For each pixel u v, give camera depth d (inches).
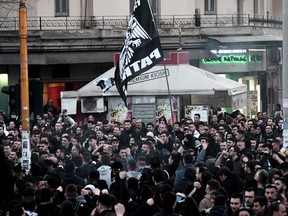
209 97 1862.7
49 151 1190.3
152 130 1414.9
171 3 2278.5
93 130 1409.9
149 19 1171.3
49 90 2198.6
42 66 2186.3
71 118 1669.5
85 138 1391.5
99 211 693.9
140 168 968.3
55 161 1058.1
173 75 1700.3
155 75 1696.6
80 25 2222.0
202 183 813.2
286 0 1259.2
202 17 2348.7
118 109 1729.8
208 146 1136.8
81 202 760.3
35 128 1370.6
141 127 1437.0
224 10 2391.7
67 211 717.9
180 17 2279.8
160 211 711.7
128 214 734.5
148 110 1706.4
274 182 815.7
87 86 1743.4
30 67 2183.8
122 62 1195.3
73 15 2215.8
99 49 2159.2
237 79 2345.0
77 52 2149.4
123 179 808.9
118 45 2166.6
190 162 904.3
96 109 1744.6
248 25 2352.4
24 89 1190.9
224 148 1071.6
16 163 1085.1
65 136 1236.5
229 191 834.8
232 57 2263.8
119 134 1331.2
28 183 832.9
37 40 2119.8
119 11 2240.4
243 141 1106.7
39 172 890.1
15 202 706.8
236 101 1803.6
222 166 943.0
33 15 2171.5
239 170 959.0
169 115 1701.5
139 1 1169.4
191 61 2271.2
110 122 1593.3
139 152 1167.6
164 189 751.7
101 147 1136.2
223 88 1691.7
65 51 2140.7
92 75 2208.4
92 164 989.8
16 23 2106.3
